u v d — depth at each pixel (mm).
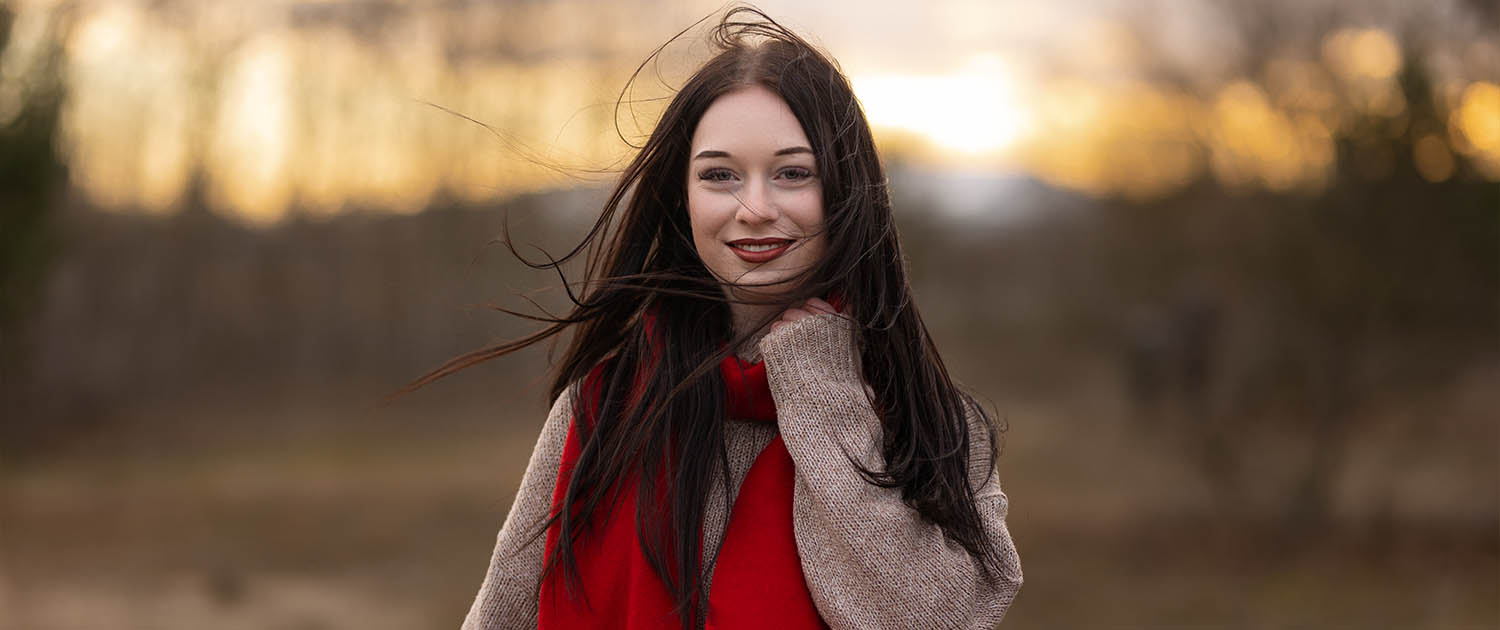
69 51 11820
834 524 1653
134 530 11453
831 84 1763
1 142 11242
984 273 15789
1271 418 10633
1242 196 10344
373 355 18891
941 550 1665
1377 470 11227
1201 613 8578
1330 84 9758
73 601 8711
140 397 18172
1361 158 9594
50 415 17125
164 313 18547
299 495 13406
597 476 1777
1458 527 10328
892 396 1784
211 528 11648
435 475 14625
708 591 1727
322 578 9695
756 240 1714
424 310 18359
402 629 8141
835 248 1722
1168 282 10789
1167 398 11203
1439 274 9664
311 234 18875
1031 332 14531
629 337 1889
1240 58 10000
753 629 1671
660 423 1764
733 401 1775
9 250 11531
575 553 1784
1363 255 9789
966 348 16109
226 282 19000
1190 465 11266
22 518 11820
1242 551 10352
